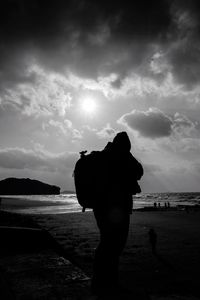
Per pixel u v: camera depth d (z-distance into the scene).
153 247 13.30
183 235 21.05
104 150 2.88
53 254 3.48
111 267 2.53
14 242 3.66
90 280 2.41
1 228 3.81
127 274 9.17
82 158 2.83
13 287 2.17
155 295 2.24
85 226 29.05
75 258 10.91
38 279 2.38
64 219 40.22
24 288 2.15
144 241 17.36
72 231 23.70
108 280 2.43
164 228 26.77
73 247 14.32
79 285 2.28
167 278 8.63
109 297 2.10
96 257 2.57
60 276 2.49
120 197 2.68
